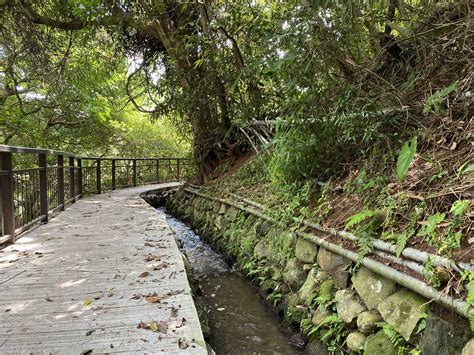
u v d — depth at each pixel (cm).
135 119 1321
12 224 341
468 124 219
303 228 273
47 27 752
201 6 552
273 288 285
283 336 237
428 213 179
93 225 439
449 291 132
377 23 338
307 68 264
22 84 940
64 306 199
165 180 1216
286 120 294
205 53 533
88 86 963
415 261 158
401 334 149
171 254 304
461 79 246
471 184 173
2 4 662
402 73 314
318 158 314
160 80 737
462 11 280
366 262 185
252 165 550
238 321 260
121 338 165
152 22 650
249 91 463
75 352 153
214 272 386
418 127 252
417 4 327
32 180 419
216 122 705
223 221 494
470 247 144
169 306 199
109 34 780
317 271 239
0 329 173
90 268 266
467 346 118
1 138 980
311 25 264
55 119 1027
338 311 198
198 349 156
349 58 311
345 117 259
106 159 877
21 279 242
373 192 237
